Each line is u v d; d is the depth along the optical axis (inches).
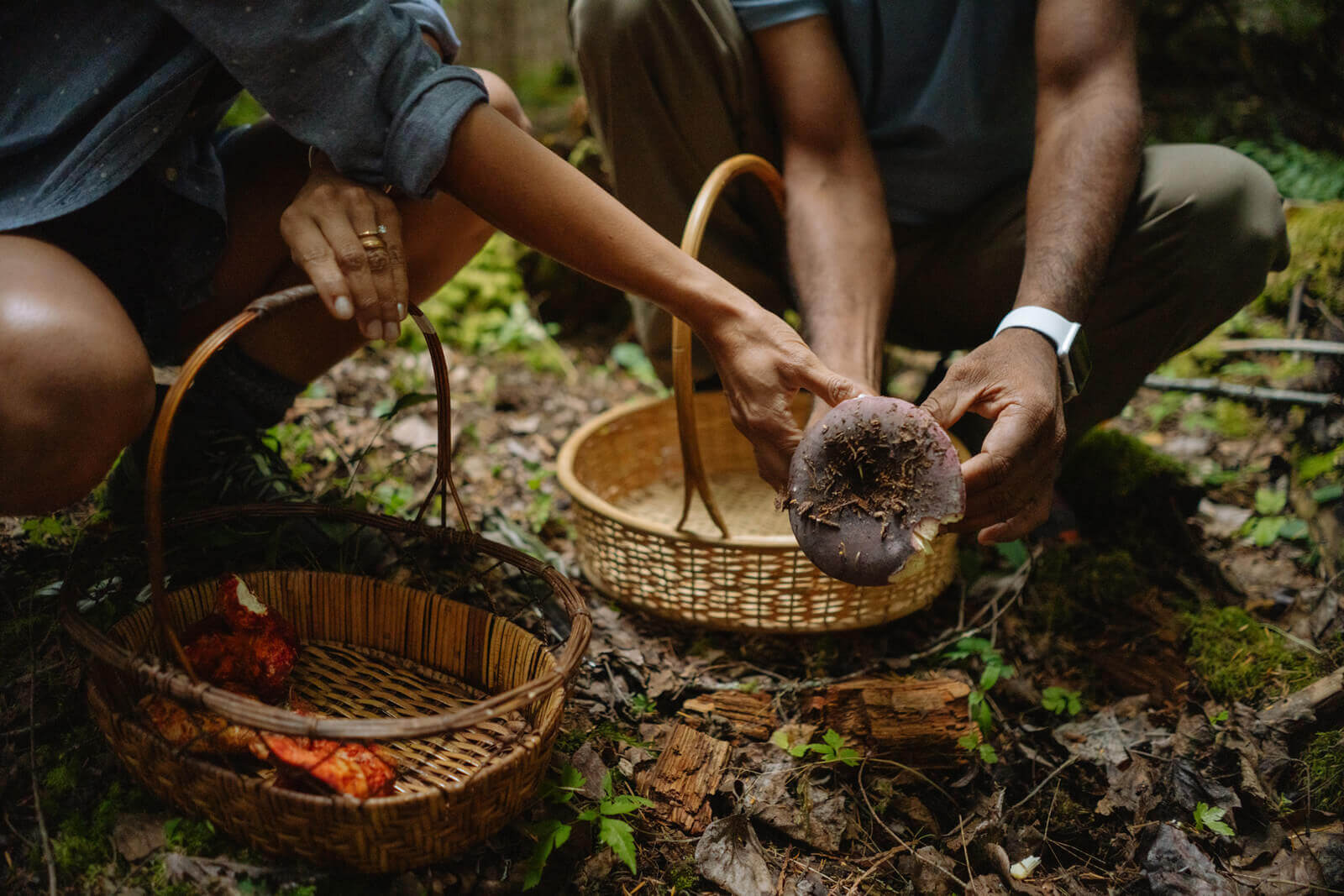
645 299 55.6
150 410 52.4
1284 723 65.9
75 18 51.7
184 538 65.1
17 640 60.2
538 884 53.1
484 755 54.7
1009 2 72.2
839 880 56.8
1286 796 62.8
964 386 57.0
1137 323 74.6
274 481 69.6
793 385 55.5
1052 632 77.1
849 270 70.5
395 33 51.3
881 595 71.5
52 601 62.5
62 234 55.0
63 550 67.8
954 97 74.5
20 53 52.2
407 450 92.4
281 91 50.1
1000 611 74.7
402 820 46.5
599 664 68.7
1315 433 90.8
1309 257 109.6
